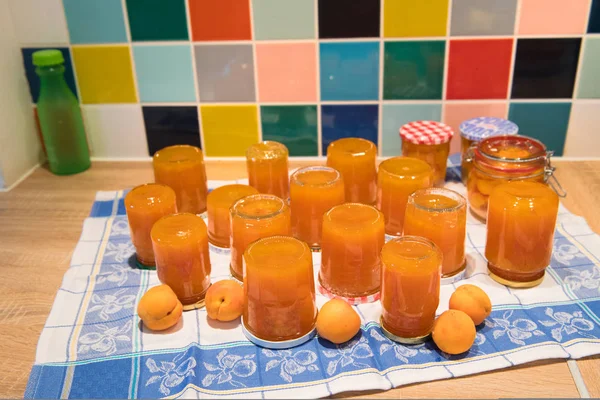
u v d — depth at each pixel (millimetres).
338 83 1171
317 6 1104
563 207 1027
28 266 923
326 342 748
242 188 975
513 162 941
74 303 825
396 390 676
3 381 706
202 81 1192
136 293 847
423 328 736
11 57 1162
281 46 1145
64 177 1220
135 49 1171
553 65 1123
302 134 1231
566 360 706
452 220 822
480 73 1142
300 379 687
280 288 708
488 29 1100
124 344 751
